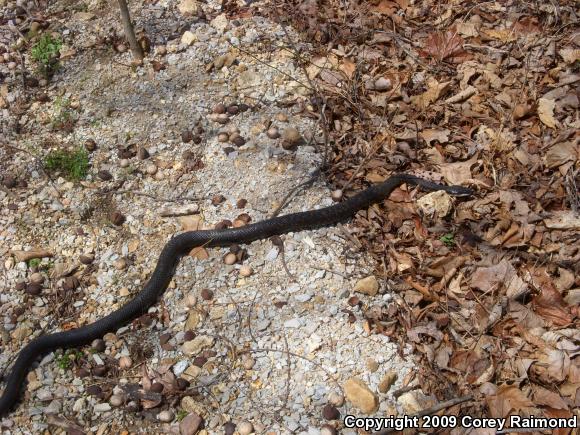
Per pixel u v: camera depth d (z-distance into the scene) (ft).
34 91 7.98
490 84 7.77
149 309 6.49
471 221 6.81
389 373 6.00
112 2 8.74
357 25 8.38
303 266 6.66
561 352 5.94
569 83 7.64
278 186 7.17
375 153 7.37
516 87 7.73
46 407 5.97
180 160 7.40
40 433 5.85
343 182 7.20
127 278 6.67
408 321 6.27
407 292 6.44
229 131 7.50
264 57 8.15
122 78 8.01
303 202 7.09
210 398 5.97
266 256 6.73
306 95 7.80
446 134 7.39
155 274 6.54
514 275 6.35
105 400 6.00
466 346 6.10
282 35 8.36
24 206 7.12
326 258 6.71
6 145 7.54
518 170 7.11
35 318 6.45
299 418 5.84
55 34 8.41
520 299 6.28
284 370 6.07
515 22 8.34
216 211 7.06
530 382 5.89
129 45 8.19
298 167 7.28
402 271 6.56
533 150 7.22
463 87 7.77
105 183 7.27
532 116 7.47
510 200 6.85
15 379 6.01
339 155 7.38
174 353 6.23
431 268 6.52
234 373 6.09
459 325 6.20
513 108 7.47
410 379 6.01
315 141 7.46
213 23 8.45
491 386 5.84
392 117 7.61
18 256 6.75
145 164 7.38
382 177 7.20
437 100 7.68
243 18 8.57
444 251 6.63
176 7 8.66
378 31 8.30
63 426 5.88
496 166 7.16
